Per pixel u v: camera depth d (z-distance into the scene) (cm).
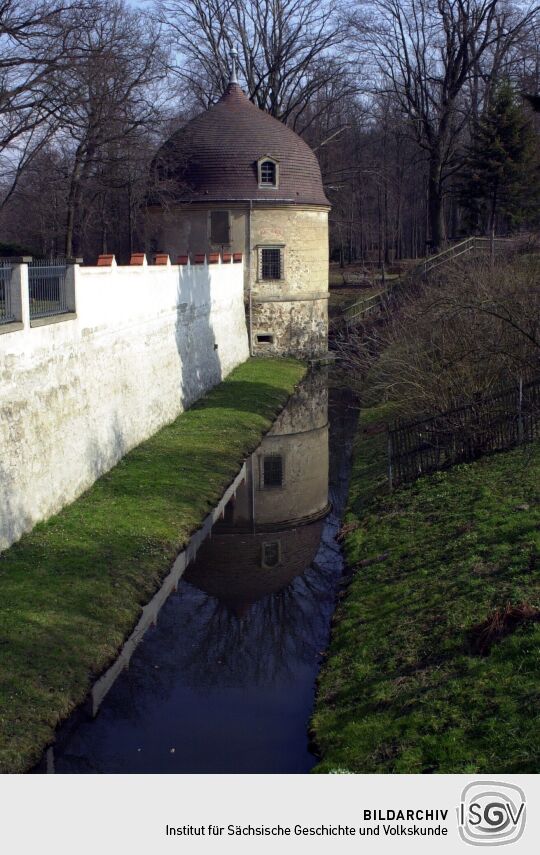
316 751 1059
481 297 2139
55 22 2811
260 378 3600
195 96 5656
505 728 920
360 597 1443
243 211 4025
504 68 5300
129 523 1744
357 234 6912
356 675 1183
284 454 2592
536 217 4903
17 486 1564
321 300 4334
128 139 3519
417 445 2028
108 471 2075
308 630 1440
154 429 2508
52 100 2920
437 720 980
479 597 1239
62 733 1113
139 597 1477
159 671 1302
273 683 1264
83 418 1916
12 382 1548
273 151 4034
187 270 2919
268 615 1488
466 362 2019
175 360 2770
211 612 1510
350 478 2267
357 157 6406
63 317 1788
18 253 3369
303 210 4122
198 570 1708
